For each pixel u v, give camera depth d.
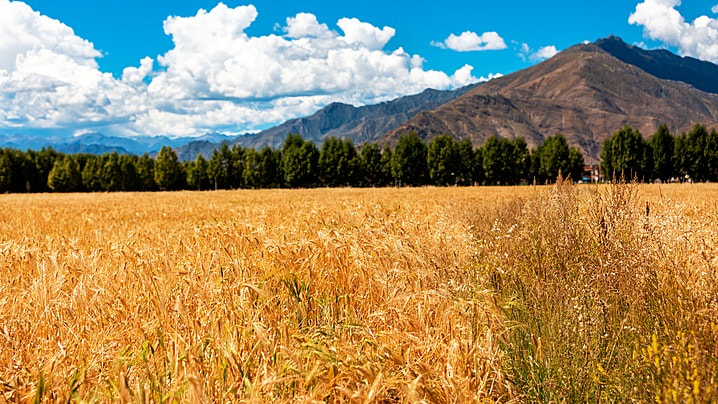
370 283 5.38
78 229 14.06
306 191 58.28
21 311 4.83
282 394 3.26
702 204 12.81
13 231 14.66
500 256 6.61
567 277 5.28
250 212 19.25
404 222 8.98
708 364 2.83
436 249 7.22
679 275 4.59
